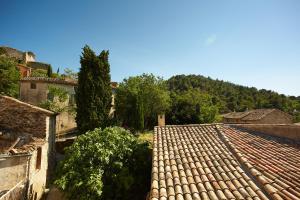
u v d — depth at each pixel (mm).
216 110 35375
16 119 14688
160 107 32312
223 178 6207
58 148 21891
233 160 7301
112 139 11297
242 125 11133
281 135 10414
